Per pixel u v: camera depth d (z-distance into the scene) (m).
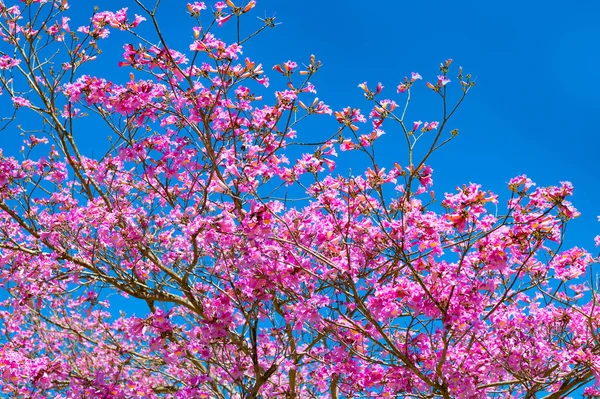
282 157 6.18
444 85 5.30
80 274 6.69
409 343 5.80
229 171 5.41
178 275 7.18
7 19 7.04
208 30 5.36
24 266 7.18
